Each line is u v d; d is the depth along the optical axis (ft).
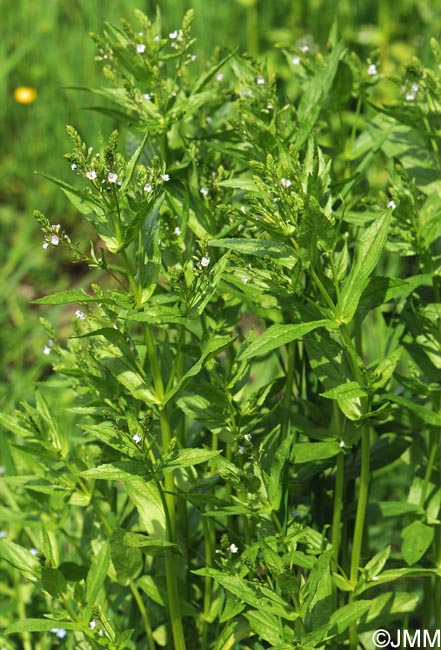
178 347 4.66
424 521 4.97
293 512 5.19
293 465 4.94
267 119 4.92
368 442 4.69
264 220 4.53
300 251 4.50
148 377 4.76
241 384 4.80
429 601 5.15
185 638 5.06
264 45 9.01
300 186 4.55
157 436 4.89
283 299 4.75
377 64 5.17
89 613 4.71
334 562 4.81
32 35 9.25
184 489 4.96
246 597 4.61
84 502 4.93
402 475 6.20
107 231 4.57
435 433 4.93
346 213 4.92
